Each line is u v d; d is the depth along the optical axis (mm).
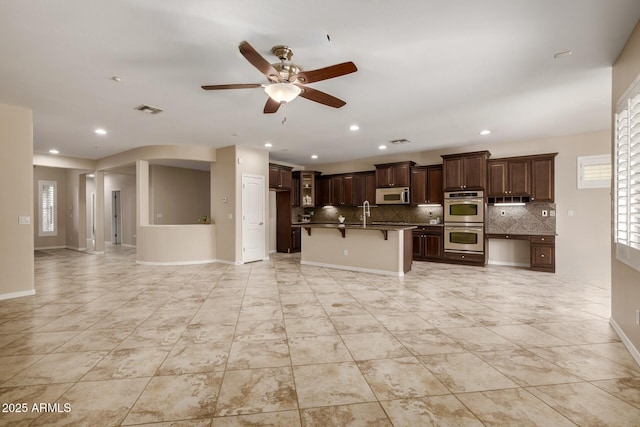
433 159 7445
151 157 6723
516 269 6238
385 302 4004
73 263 6957
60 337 2910
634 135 2496
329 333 2998
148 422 1750
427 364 2398
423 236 7219
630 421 1743
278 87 2758
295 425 1728
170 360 2467
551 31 2492
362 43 2658
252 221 7094
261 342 2799
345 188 8672
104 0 2082
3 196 4094
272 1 2105
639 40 2379
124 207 10086
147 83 3434
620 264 2873
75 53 2793
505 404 1903
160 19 2299
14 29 2412
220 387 2094
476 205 6512
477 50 2779
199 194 9773
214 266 6543
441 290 4613
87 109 4293
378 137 6062
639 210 2496
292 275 5652
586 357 2504
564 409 1852
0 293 4090
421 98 3934
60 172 9898
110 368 2342
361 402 1930
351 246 6133
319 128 5371
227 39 2580
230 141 6379
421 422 1745
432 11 2234
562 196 6016
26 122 4246
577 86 3559
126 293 4449
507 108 4320
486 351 2617
